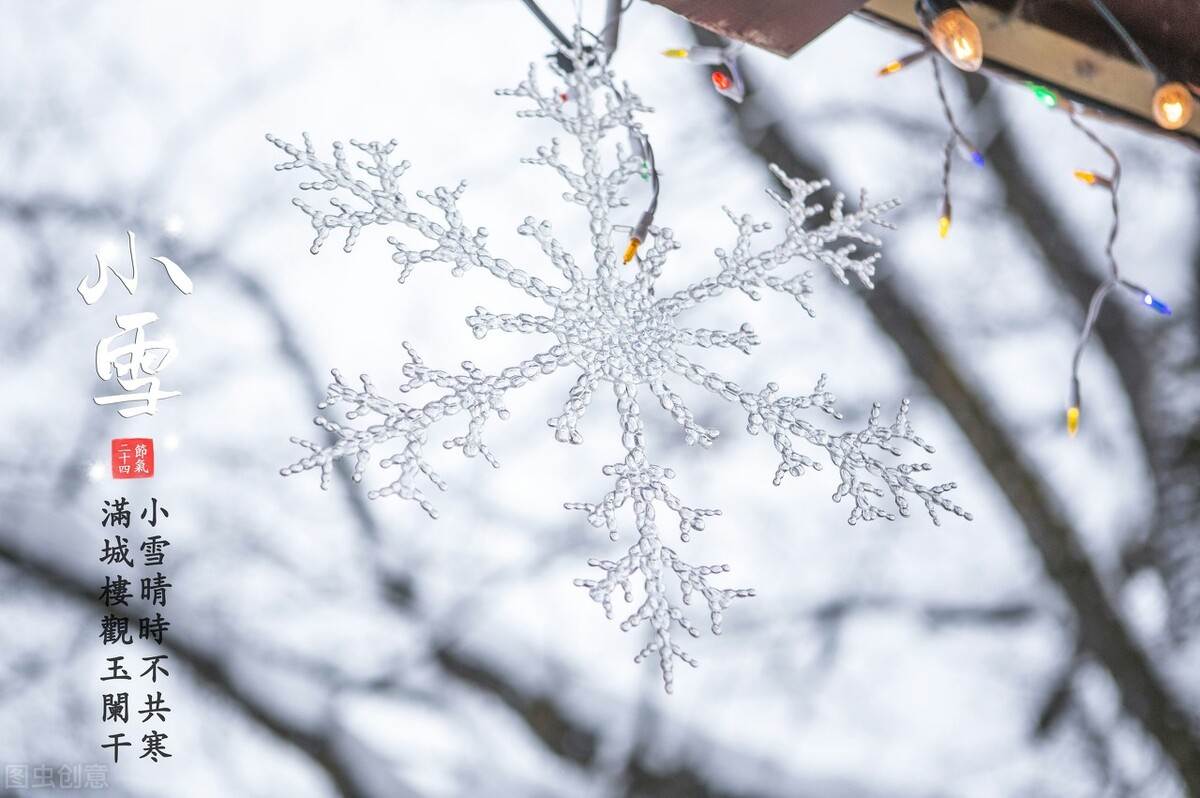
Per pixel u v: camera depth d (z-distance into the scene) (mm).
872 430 2143
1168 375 4094
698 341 2125
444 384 2080
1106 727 4121
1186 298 4145
